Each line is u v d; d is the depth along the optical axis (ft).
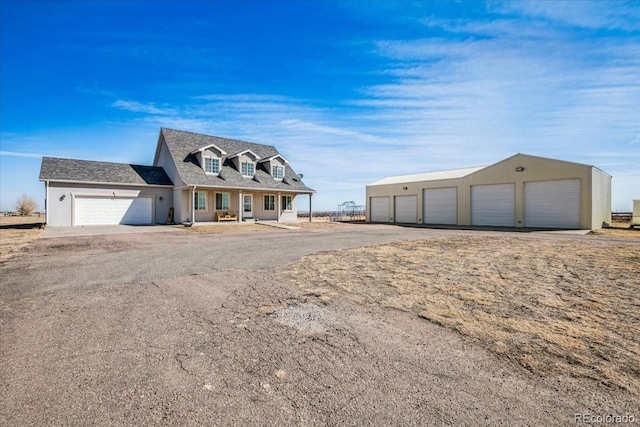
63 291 16.74
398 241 39.91
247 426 6.31
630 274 20.13
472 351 9.70
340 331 11.40
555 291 16.39
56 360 9.20
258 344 10.32
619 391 7.47
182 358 9.35
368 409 6.84
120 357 9.40
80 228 57.82
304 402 7.13
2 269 22.43
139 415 6.67
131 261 25.57
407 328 11.63
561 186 62.18
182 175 66.85
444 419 6.47
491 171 72.28
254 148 88.79
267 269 22.30
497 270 21.70
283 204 85.25
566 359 9.12
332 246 34.86
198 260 25.99
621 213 107.55
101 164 70.59
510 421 6.39
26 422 6.42
